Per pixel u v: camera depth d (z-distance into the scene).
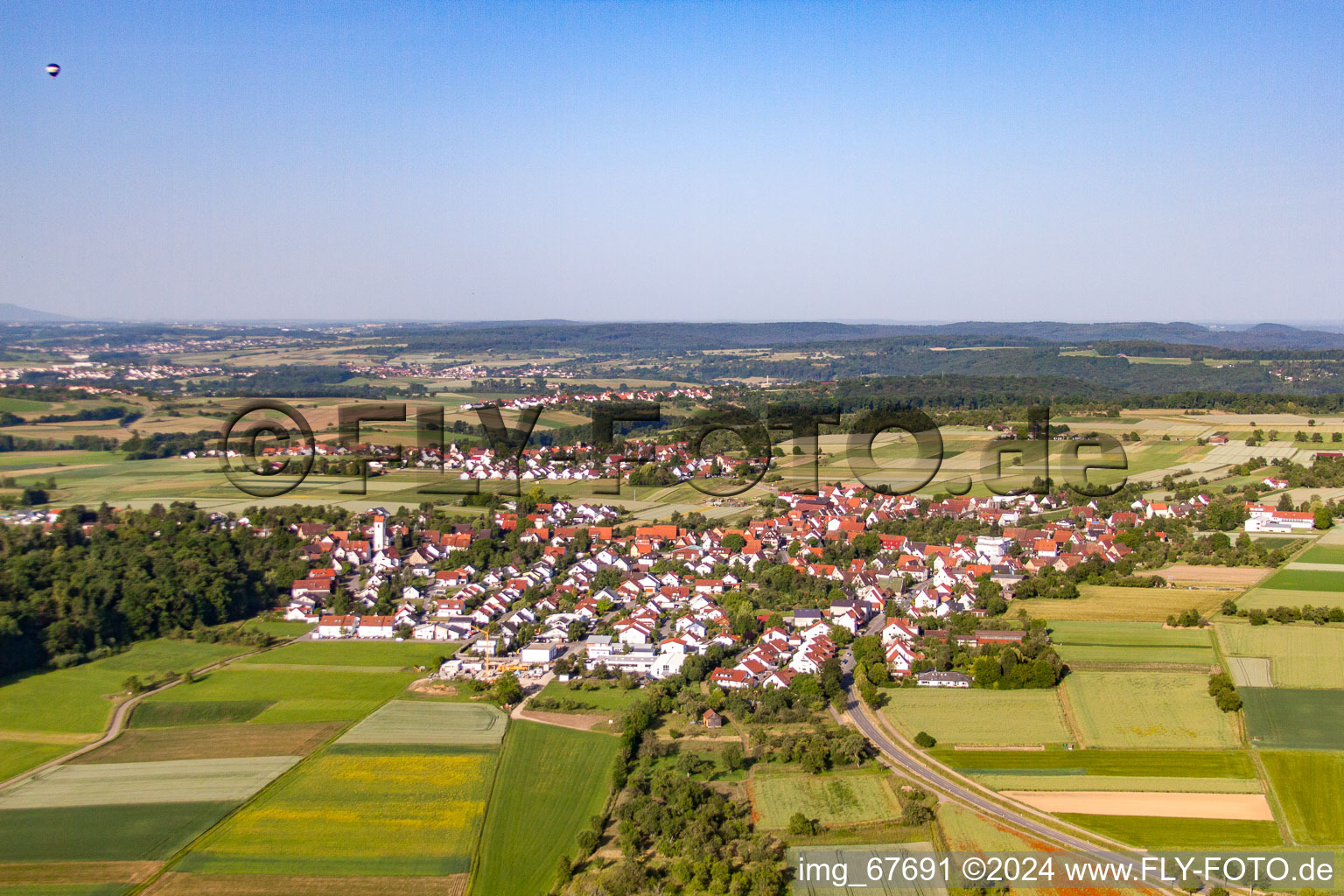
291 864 108.81
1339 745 130.50
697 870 103.94
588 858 110.31
